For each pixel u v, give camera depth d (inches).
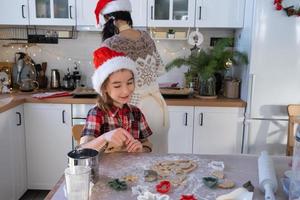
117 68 49.4
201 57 102.7
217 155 50.4
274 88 97.0
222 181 40.2
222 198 34.8
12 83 117.0
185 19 105.0
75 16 105.7
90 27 106.7
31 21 106.0
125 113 54.3
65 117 101.3
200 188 38.3
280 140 100.0
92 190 37.3
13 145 94.5
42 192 107.0
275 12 93.0
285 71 96.1
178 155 50.1
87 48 119.7
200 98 104.2
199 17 104.3
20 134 99.0
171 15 104.7
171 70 119.6
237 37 112.0
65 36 116.3
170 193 36.8
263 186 37.5
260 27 94.1
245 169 44.6
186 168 43.8
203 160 47.8
